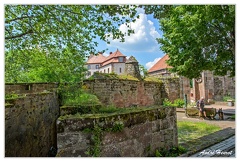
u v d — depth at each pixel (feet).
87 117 10.52
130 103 49.26
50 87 32.89
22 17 23.71
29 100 15.46
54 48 29.04
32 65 35.91
